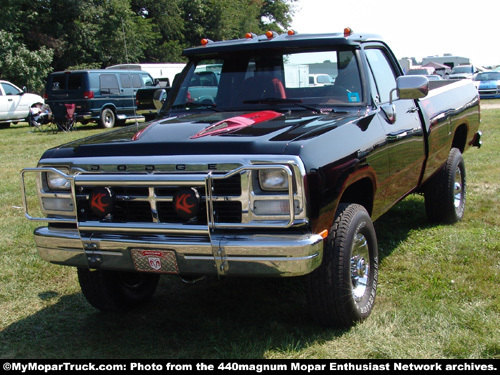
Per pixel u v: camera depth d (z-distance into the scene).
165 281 4.74
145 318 4.01
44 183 3.50
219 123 3.66
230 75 4.49
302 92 4.23
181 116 4.27
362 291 3.71
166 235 3.18
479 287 4.14
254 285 4.47
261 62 4.41
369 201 3.97
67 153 3.48
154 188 3.17
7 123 21.66
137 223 3.23
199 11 42.44
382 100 4.38
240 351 3.38
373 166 3.82
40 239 3.51
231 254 3.05
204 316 3.96
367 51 4.39
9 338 3.75
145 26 36.72
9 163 11.86
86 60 34.88
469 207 6.50
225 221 3.09
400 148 4.36
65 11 32.97
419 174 5.04
